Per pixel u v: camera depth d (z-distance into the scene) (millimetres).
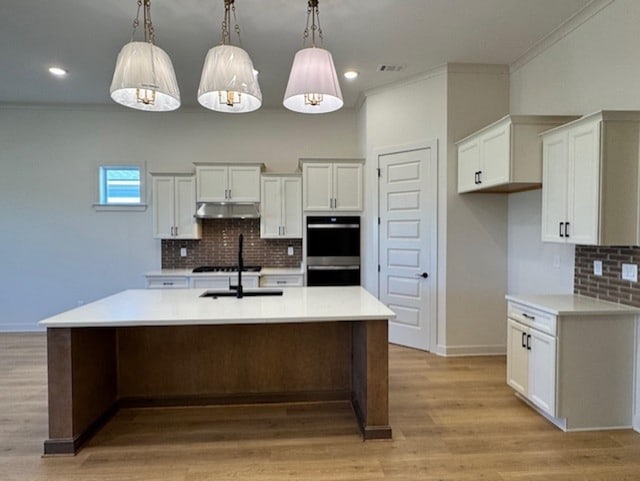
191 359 3066
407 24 3297
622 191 2561
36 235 5363
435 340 4312
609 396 2666
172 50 3725
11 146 5293
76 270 5434
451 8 3053
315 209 5098
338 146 5660
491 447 2461
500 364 3961
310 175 5090
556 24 3297
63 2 2924
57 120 5344
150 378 3043
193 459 2340
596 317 2635
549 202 3070
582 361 2641
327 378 3152
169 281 4934
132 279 5504
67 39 3512
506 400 3135
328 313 2520
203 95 2277
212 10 3039
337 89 2342
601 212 2553
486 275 4246
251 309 2641
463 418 2838
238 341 3084
